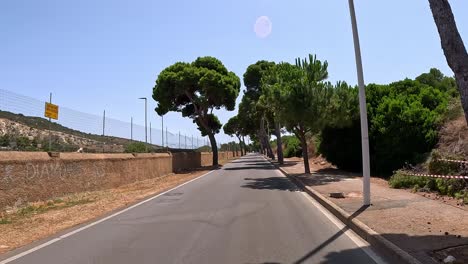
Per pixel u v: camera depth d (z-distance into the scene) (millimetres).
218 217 11906
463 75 6875
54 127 27234
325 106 24859
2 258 7902
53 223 11922
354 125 27609
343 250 7902
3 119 22141
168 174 37031
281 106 25156
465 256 6672
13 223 12062
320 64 26516
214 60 49969
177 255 7734
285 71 26328
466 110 6832
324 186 18797
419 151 22906
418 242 7672
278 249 8055
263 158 76062
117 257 7707
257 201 15375
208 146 81938
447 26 7023
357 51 12398
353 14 12477
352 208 12023
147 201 16391
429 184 14938
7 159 14773
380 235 8336
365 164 12469
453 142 19656
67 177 19016
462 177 12703
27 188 15852
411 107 23734
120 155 26062
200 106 48750
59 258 7766
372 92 27344
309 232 9641
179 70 46938
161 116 49688
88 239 9406
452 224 9109
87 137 30953
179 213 12898
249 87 55719
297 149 67000
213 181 25625
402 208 11500
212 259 7422
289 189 19781
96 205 15656
